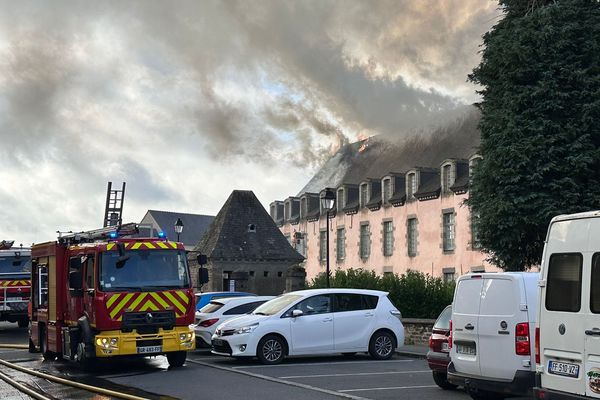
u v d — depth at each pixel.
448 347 13.38
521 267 25.14
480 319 11.30
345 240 57.62
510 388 10.72
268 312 18.20
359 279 28.38
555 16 24.73
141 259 16.45
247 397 12.45
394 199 51.22
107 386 14.02
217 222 44.16
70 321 17.70
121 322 15.92
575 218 8.97
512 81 25.16
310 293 18.31
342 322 18.27
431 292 25.94
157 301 16.27
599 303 8.52
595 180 24.42
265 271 42.38
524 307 10.79
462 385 11.48
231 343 17.52
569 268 8.96
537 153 24.09
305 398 12.33
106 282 16.02
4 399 12.67
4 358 20.09
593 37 24.91
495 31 26.25
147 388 13.66
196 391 13.20
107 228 17.80
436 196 47.25
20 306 28.14
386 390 13.34
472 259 43.66
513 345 10.77
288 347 17.72
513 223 24.08
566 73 24.58
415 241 49.66
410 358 19.36
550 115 24.64
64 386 14.16
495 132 25.19
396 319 18.97
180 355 17.19
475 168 25.83
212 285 41.16
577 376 8.73
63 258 18.38
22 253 28.45
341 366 17.25
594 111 24.28
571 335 8.83
